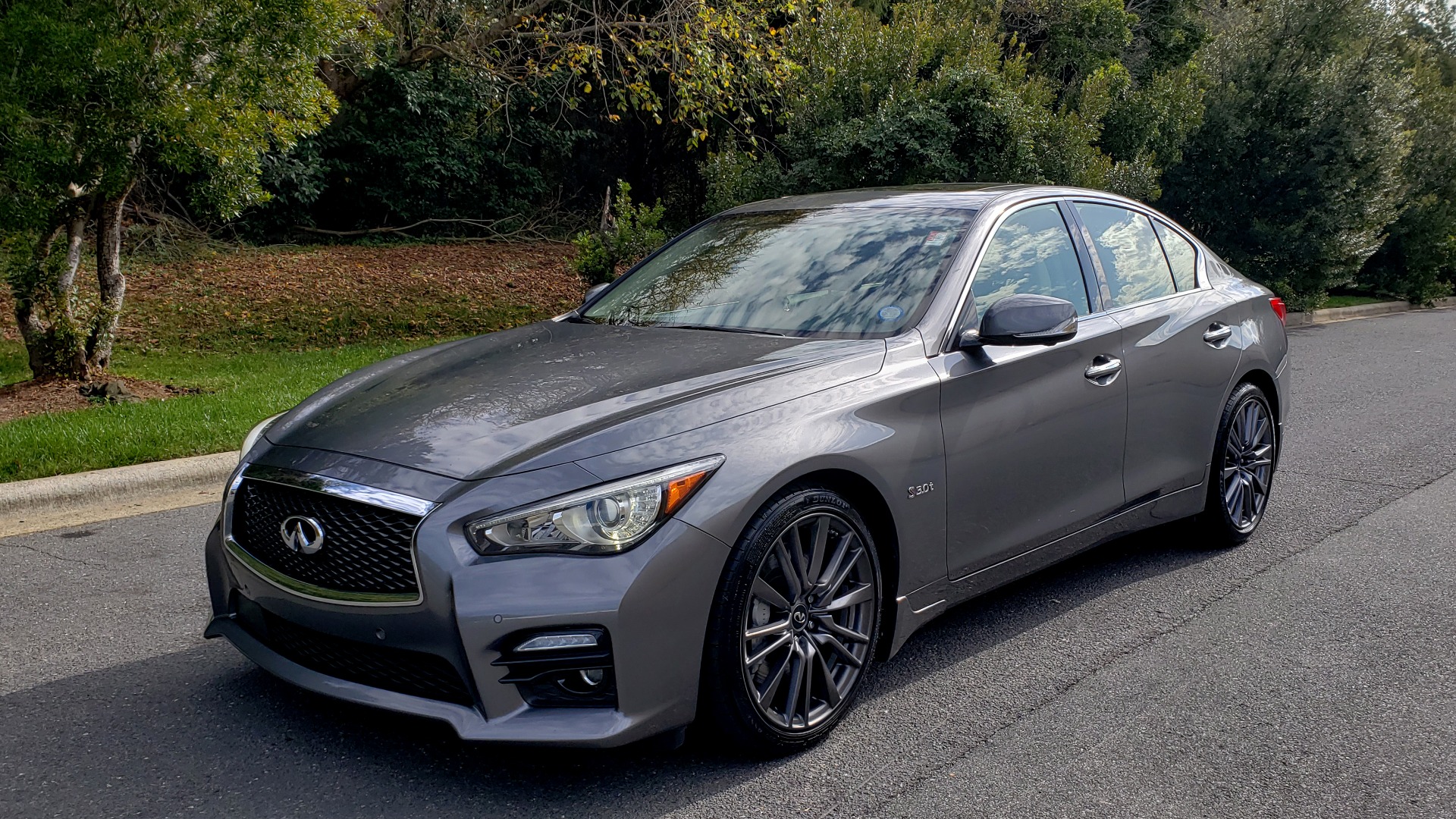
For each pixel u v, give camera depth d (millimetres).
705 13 12602
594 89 20734
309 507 2826
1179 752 3055
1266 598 4305
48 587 4430
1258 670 3609
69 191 8375
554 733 2607
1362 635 3914
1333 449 7152
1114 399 4031
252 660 3021
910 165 11758
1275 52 17109
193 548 4957
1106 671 3604
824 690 3107
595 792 2809
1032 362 3680
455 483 2680
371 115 19875
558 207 22641
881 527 3256
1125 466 4156
